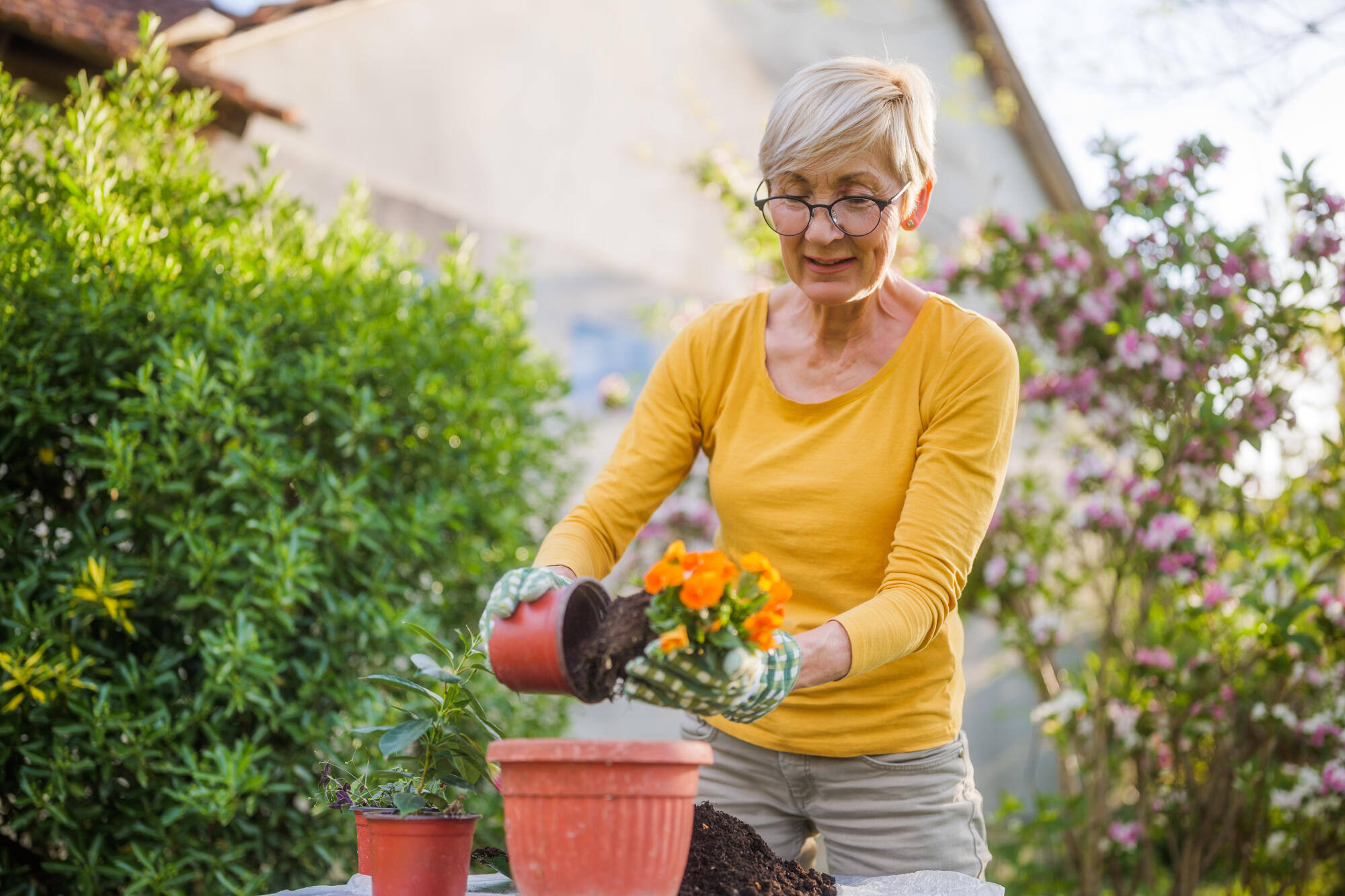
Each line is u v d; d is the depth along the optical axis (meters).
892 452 1.62
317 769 2.70
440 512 3.12
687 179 6.60
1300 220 3.65
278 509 2.79
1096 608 5.31
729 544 1.77
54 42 3.83
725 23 6.93
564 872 1.20
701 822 1.55
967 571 1.54
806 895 1.47
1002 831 6.00
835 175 1.49
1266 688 4.00
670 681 1.18
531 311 4.20
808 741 1.69
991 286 4.43
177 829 2.70
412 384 3.26
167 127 3.26
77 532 2.78
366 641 2.96
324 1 5.20
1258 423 3.61
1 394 2.65
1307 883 4.21
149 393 2.69
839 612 1.66
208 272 3.00
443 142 5.63
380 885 1.46
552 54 6.09
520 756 1.21
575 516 1.69
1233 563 4.04
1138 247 3.92
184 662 2.89
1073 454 4.14
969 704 7.22
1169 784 4.18
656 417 1.79
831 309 1.67
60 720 2.67
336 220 3.50
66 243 2.82
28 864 2.83
